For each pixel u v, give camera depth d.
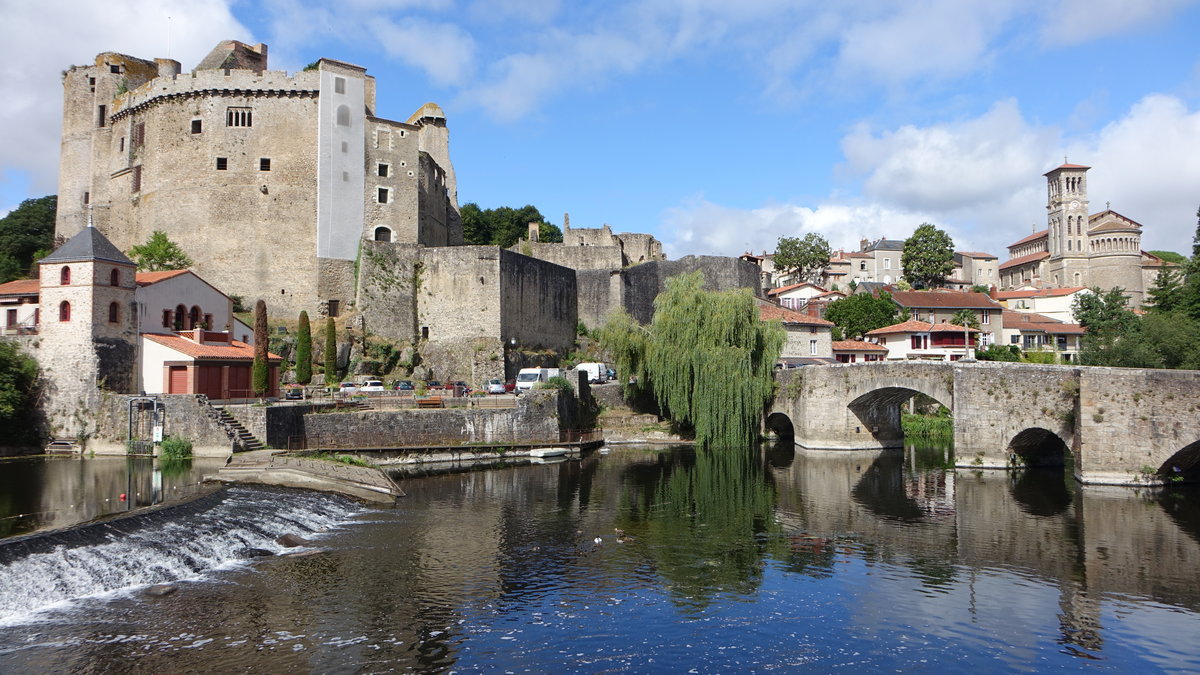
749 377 58.16
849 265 134.25
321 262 72.56
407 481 44.06
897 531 31.38
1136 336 60.44
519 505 36.66
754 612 22.41
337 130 74.38
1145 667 18.91
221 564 26.06
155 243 69.44
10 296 50.56
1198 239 66.50
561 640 20.30
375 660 18.88
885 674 18.47
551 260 96.19
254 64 84.31
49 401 45.75
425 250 73.88
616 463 51.75
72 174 81.75
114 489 33.06
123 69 82.12
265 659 18.72
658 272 90.75
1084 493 37.31
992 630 21.06
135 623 20.62
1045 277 133.00
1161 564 26.34
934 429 68.25
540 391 57.69
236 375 50.25
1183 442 36.22
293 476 36.47
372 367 67.12
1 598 20.61
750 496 38.91
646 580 25.20
